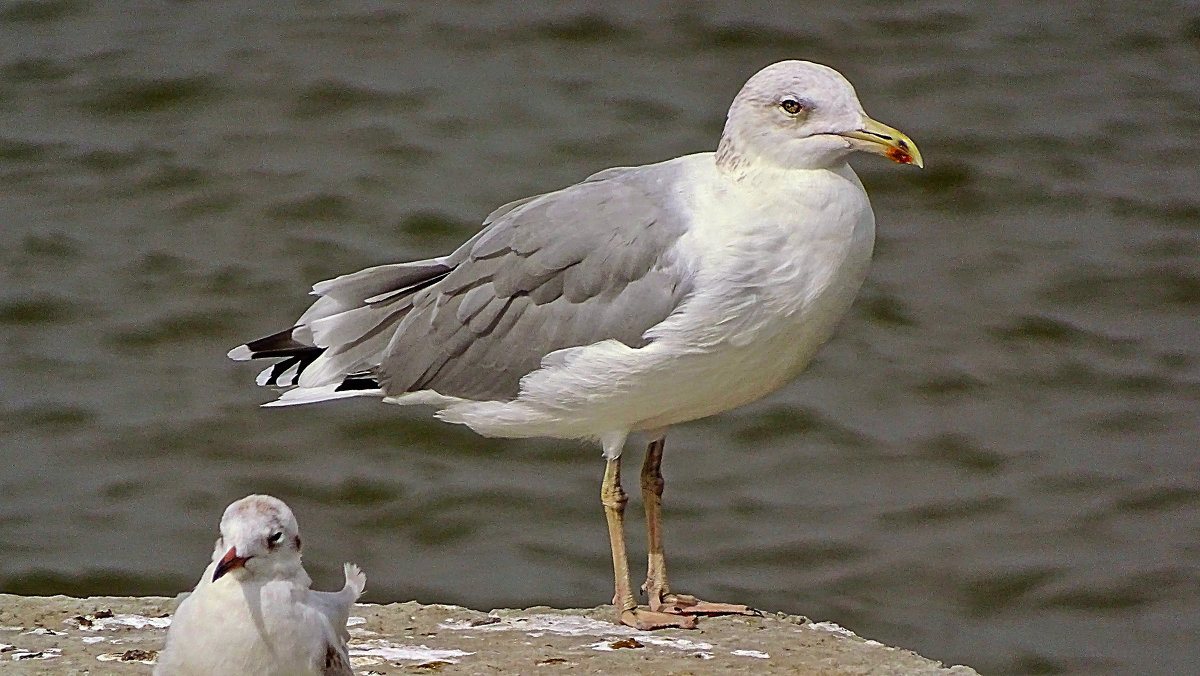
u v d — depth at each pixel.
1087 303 19.44
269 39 23.59
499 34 23.83
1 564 15.05
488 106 22.30
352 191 20.73
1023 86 23.16
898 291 19.61
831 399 18.05
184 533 15.66
